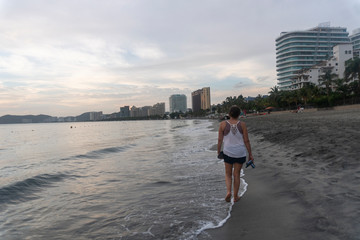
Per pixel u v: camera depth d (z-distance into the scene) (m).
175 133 33.41
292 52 138.88
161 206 4.95
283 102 97.12
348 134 9.58
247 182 6.09
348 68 65.75
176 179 7.12
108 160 11.66
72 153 16.61
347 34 142.00
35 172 9.65
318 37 139.00
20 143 31.64
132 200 5.49
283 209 4.07
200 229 3.77
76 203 5.50
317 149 7.93
